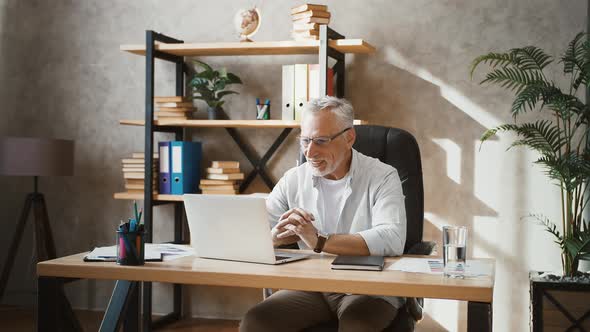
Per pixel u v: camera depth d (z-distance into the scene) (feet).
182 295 13.99
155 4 13.89
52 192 14.53
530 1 12.37
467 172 12.71
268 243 6.66
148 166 12.65
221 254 6.98
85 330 12.82
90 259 6.76
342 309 7.29
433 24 12.78
